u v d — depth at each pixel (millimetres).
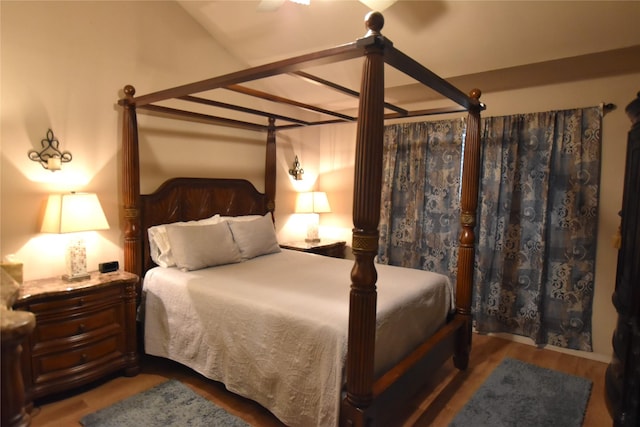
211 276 2758
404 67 1859
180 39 3414
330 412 1799
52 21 2623
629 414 2018
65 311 2383
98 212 2625
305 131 4789
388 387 1851
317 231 4645
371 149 1562
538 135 3365
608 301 3137
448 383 2750
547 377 2832
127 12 3029
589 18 2574
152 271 2922
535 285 3406
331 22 3154
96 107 2875
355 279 1646
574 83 3217
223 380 2359
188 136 3512
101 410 2301
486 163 3613
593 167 3129
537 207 3389
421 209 4051
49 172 2645
